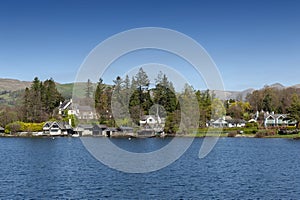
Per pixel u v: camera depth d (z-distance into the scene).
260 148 83.31
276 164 55.06
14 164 55.81
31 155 69.50
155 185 37.56
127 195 33.34
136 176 42.03
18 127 133.75
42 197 32.62
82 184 38.19
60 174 44.91
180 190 35.28
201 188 36.16
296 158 63.25
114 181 39.59
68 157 64.88
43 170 48.78
